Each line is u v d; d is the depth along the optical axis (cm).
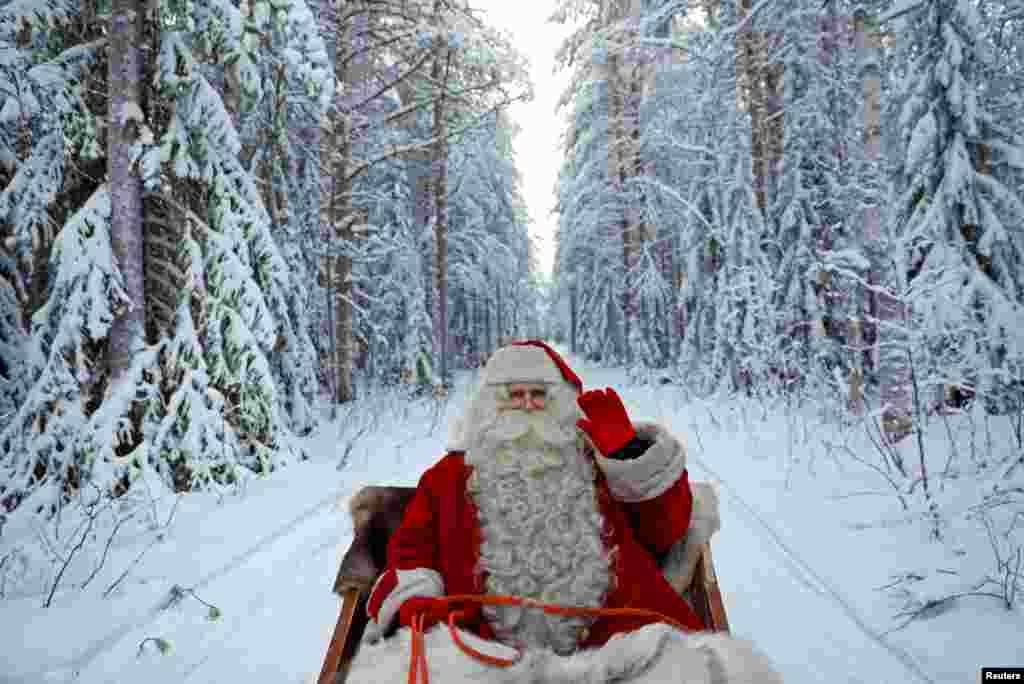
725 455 852
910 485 519
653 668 184
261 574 487
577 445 244
